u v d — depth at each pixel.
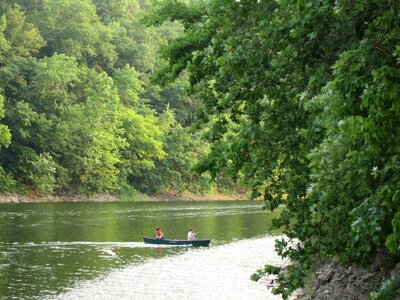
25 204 103.88
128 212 94.06
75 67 122.62
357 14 16.88
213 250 55.81
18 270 43.09
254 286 39.44
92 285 39.03
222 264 48.09
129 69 142.12
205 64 24.70
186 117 152.50
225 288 38.88
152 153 134.62
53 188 117.44
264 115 20.72
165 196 138.38
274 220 21.39
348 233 18.28
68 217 81.62
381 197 13.20
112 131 126.38
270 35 18.44
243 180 22.28
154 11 29.41
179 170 143.50
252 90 19.89
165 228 72.81
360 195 15.29
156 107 152.75
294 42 18.17
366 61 13.23
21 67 119.81
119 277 41.91
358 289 28.69
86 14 138.38
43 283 39.09
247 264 48.28
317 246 20.58
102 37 143.50
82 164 121.00
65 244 56.34
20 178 114.75
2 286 37.75
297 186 20.88
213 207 111.44
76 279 40.75
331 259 33.50
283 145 20.16
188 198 140.12
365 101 11.56
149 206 110.94
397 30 13.34
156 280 41.31
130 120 131.75
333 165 14.37
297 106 19.69
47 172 113.81
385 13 14.07
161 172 139.88
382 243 20.05
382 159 13.50
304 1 16.16
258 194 22.03
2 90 111.31
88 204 110.69
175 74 26.98
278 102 20.06
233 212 99.06
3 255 49.06
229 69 19.73
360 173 14.03
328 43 17.78
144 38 162.00
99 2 168.88
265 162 20.58
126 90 139.25
